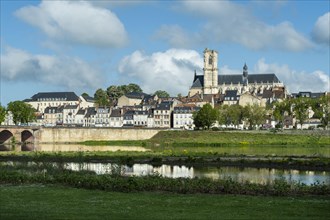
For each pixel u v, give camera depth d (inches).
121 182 3110.2
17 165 4532.5
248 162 5236.2
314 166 4891.7
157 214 2250.2
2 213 2212.1
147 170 4692.4
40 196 2780.5
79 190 3043.8
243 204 2566.4
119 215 2209.6
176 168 4911.4
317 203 2608.3
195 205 2524.6
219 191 3026.6
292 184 3174.2
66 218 2114.9
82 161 5388.8
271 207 2474.2
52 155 5856.3
